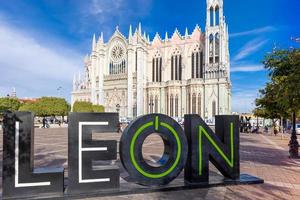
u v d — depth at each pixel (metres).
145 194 9.98
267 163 16.69
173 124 10.66
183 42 97.06
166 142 11.05
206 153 11.18
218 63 87.81
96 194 9.58
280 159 18.30
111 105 103.94
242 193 10.15
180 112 92.81
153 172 10.34
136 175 10.06
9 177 8.98
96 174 9.80
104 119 9.83
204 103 88.06
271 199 9.39
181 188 10.56
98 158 9.78
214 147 11.33
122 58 104.12
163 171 10.48
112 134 43.31
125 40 103.56
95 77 108.62
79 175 9.59
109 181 9.95
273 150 23.53
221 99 85.75
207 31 90.38
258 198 9.51
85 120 9.70
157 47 102.56
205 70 89.38
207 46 90.00
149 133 10.28
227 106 88.38
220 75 86.75
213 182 11.16
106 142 9.90
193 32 96.25
